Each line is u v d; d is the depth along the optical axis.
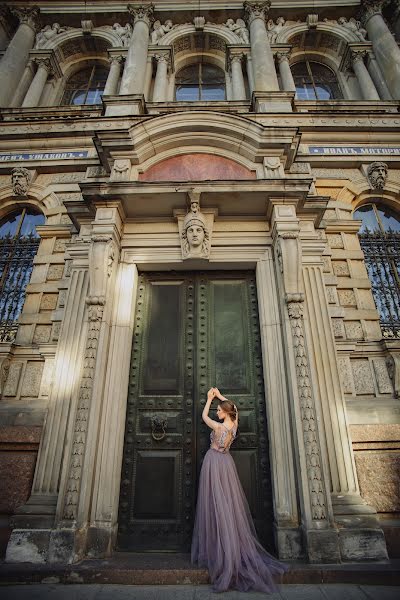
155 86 9.55
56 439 4.38
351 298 5.96
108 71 11.12
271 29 11.11
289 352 4.48
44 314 5.89
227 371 5.11
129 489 4.46
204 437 4.71
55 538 3.66
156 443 4.70
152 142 5.84
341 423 4.43
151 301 5.58
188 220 5.34
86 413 4.20
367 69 10.28
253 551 3.49
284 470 4.17
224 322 5.43
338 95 10.43
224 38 10.74
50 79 10.52
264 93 8.01
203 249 5.39
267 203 5.43
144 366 5.14
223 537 3.42
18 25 11.52
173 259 5.47
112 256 5.12
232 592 3.15
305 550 3.70
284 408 4.44
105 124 7.65
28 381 5.34
